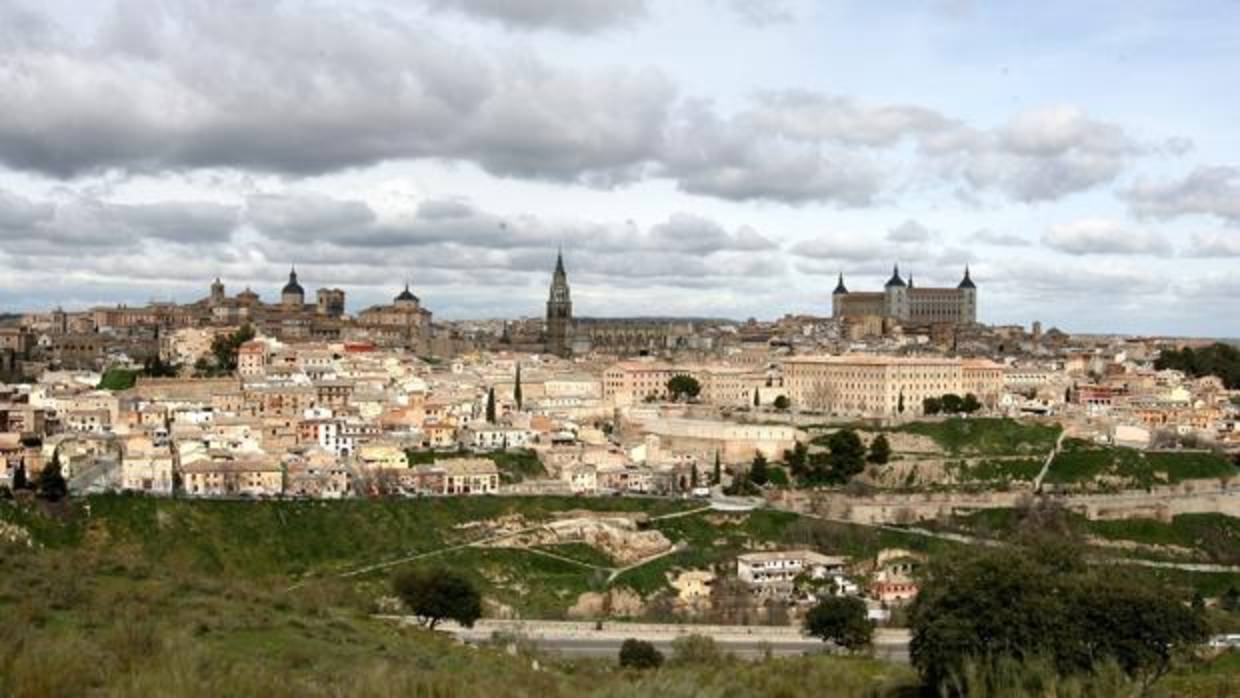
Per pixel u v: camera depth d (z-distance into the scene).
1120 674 94.38
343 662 85.81
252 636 94.94
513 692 71.62
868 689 116.50
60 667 58.34
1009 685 90.38
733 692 106.38
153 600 102.56
